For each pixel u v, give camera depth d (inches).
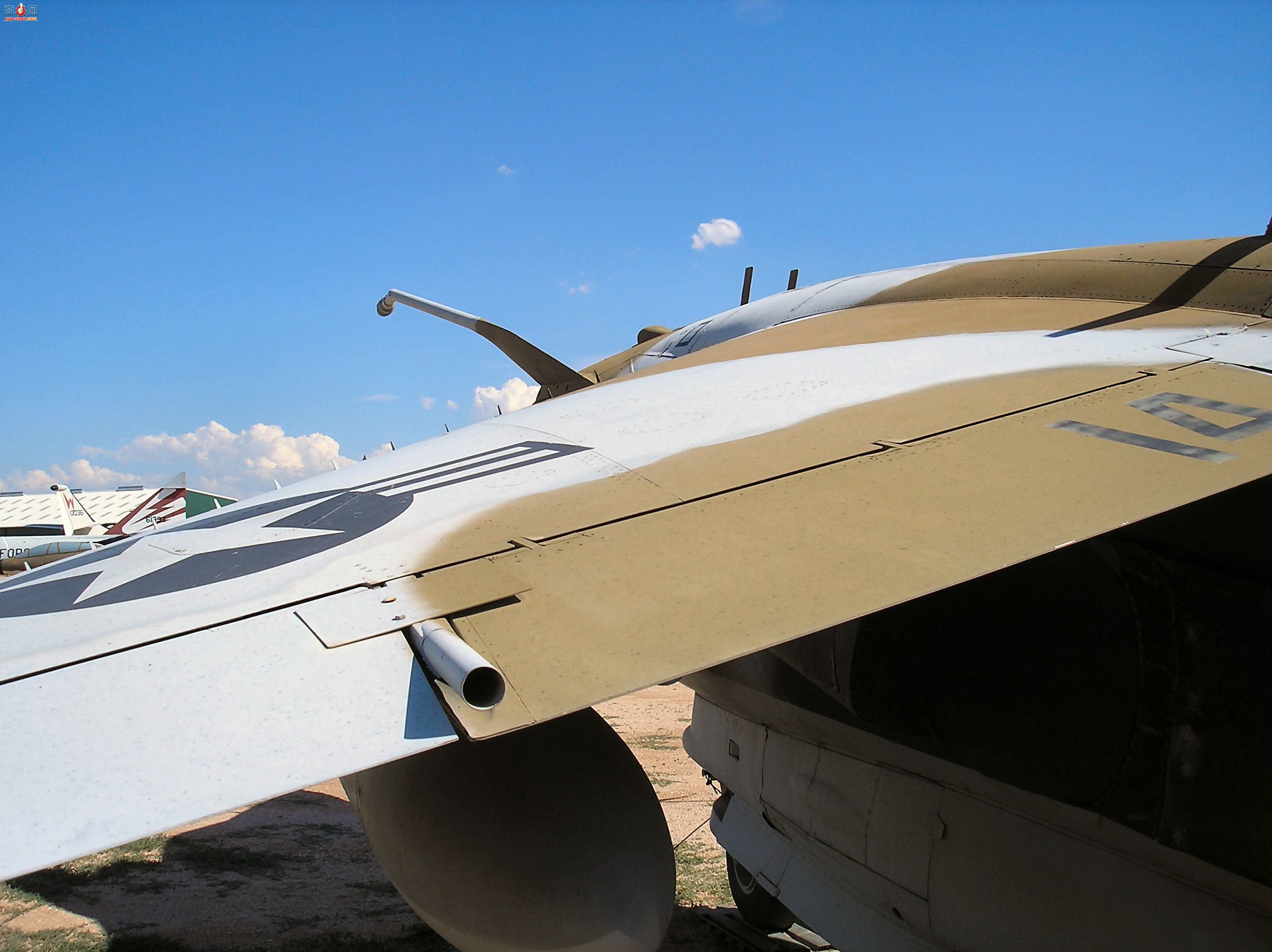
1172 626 113.9
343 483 109.4
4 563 1347.2
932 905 157.1
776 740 207.8
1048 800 133.3
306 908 249.4
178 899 254.2
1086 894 130.6
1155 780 117.4
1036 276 170.1
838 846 182.7
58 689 59.3
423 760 141.8
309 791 385.7
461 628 63.1
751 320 230.7
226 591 73.9
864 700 158.7
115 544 108.7
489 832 134.5
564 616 64.4
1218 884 113.7
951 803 154.7
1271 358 109.1
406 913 247.1
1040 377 113.0
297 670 59.2
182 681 58.9
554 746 144.9
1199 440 87.7
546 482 94.3
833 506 80.7
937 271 196.2
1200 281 141.7
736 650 59.1
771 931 240.4
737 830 231.8
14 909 244.4
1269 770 106.0
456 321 235.8
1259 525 104.1
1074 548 123.1
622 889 136.0
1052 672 127.9
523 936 131.9
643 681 55.9
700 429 108.0
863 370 129.4
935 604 143.0
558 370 217.9
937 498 80.6
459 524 83.6
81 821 46.1
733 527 77.9
